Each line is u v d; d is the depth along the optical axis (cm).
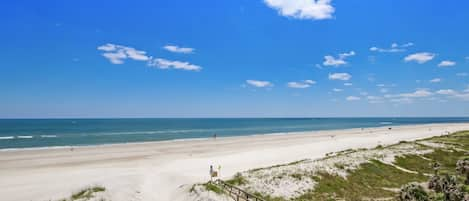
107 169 4159
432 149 5084
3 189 3059
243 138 9156
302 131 13312
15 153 5541
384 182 3356
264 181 3084
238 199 2508
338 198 2794
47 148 6278
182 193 2811
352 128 15912
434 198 2520
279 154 5553
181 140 8444
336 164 3772
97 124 18225
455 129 12669
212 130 13688
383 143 7169
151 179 3472
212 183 3019
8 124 17275
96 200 2578
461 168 3488
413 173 3791
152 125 17775
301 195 2825
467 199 2422
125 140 8444
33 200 2680
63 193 2855
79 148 6322
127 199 2680
